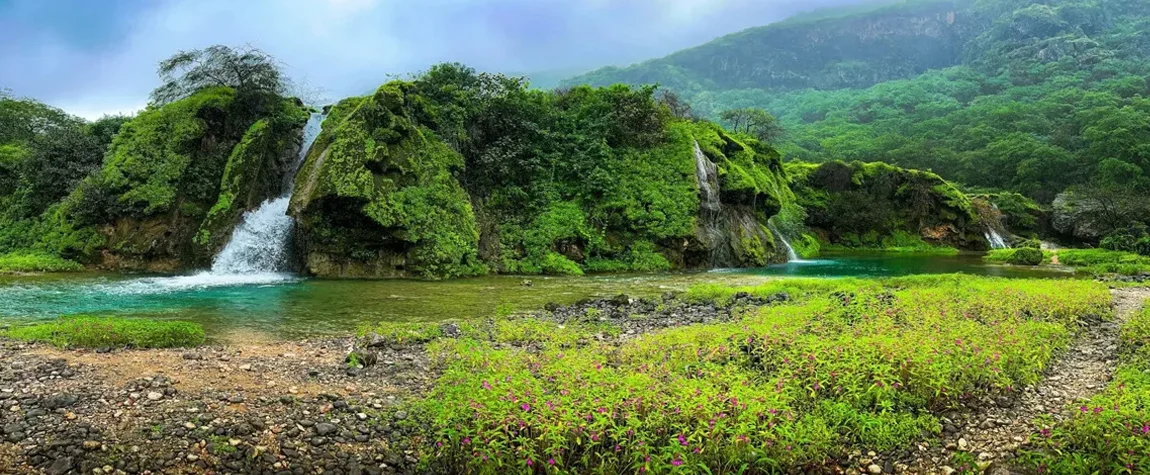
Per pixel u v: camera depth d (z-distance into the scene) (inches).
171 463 290.4
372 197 1097.4
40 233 1232.2
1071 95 4692.4
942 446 332.8
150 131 1242.6
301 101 1485.0
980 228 2532.0
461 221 1197.1
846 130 5157.5
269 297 835.4
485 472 280.1
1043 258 1812.3
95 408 342.3
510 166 1371.8
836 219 2487.7
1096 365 480.4
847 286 906.1
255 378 414.0
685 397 316.8
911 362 382.9
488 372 400.5
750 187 1635.1
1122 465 280.5
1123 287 1030.4
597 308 747.4
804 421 328.2
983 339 458.3
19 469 276.8
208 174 1234.0
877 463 316.2
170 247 1160.2
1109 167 2994.6
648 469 274.1
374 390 398.9
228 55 1325.0
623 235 1376.7
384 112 1187.9
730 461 291.1
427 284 1013.8
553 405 301.4
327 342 555.5
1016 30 7003.0
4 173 1387.8
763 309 676.1
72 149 1347.2
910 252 2314.2
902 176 2593.5
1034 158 3326.8
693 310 729.6
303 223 1097.4
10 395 356.5
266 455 302.0
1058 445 313.3
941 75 6973.4
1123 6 7539.4
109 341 505.0
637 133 1509.6
